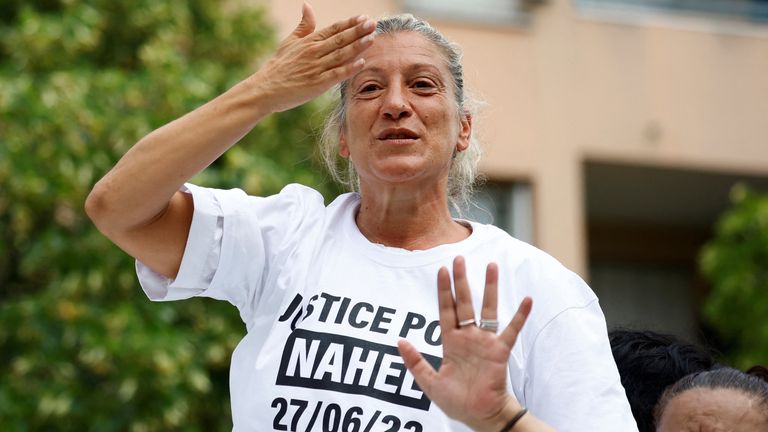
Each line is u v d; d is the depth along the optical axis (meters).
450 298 2.97
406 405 3.24
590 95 11.84
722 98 12.25
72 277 8.13
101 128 8.48
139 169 3.32
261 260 3.53
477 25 11.59
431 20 11.45
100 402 7.98
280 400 3.30
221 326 8.46
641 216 13.80
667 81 12.10
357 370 3.29
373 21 3.31
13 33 9.00
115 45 9.44
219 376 8.73
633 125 11.95
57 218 8.57
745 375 3.72
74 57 9.04
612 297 14.05
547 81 11.73
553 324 3.37
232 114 3.31
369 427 3.22
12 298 8.56
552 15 11.86
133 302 8.29
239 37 9.73
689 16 12.33
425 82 3.53
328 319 3.38
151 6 9.34
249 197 3.61
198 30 9.68
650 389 4.25
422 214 3.60
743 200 11.17
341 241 3.55
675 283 14.27
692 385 3.73
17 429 7.80
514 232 11.42
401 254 3.46
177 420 7.94
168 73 8.85
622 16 12.09
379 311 3.37
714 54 12.29
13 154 8.27
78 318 8.02
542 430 2.91
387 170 3.46
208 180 8.32
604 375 3.31
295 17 10.93
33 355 7.99
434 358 3.28
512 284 3.44
